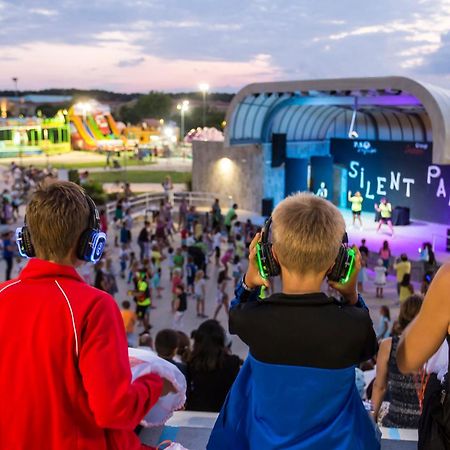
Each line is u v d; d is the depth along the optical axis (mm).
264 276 2240
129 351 2650
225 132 28297
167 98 143000
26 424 2076
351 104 26812
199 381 4781
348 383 2146
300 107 30281
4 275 21328
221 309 17781
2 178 49156
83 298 2135
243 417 2318
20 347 2078
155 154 73438
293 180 31062
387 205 26312
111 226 29297
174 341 5684
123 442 2316
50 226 2172
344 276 2152
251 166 30750
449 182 28078
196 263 20516
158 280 18719
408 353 2186
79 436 2104
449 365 2168
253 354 2162
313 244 2062
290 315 2100
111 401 1998
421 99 21875
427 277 15523
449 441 2178
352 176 32844
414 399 3754
